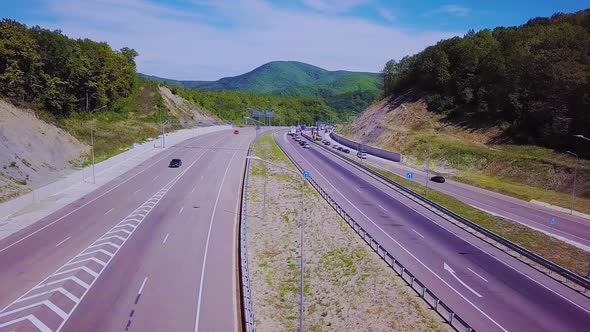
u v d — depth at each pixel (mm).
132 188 73188
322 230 54750
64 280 37094
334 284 40562
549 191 79188
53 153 84000
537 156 93062
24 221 53375
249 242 51375
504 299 36781
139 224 53531
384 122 144250
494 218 62000
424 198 70500
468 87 129625
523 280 40844
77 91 126688
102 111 136125
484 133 113875
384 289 38281
